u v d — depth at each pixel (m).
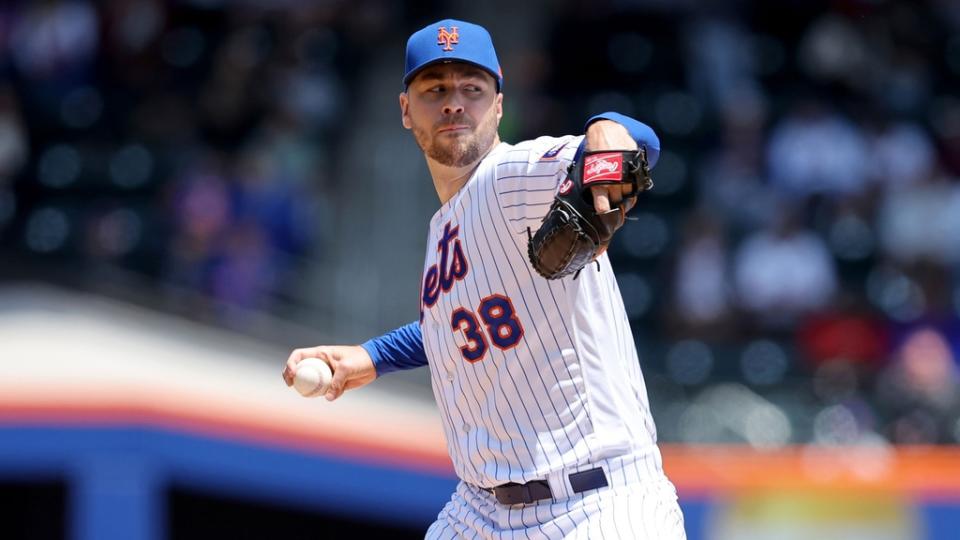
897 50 46.75
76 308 31.17
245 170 40.97
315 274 37.44
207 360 30.98
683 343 37.38
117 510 23.30
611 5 50.22
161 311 32.31
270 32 48.75
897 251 39.00
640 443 12.09
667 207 44.69
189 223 39.69
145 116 47.75
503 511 12.27
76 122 48.78
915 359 34.62
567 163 10.96
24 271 31.44
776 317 37.53
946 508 26.91
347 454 26.05
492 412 12.12
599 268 12.13
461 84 11.97
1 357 27.64
